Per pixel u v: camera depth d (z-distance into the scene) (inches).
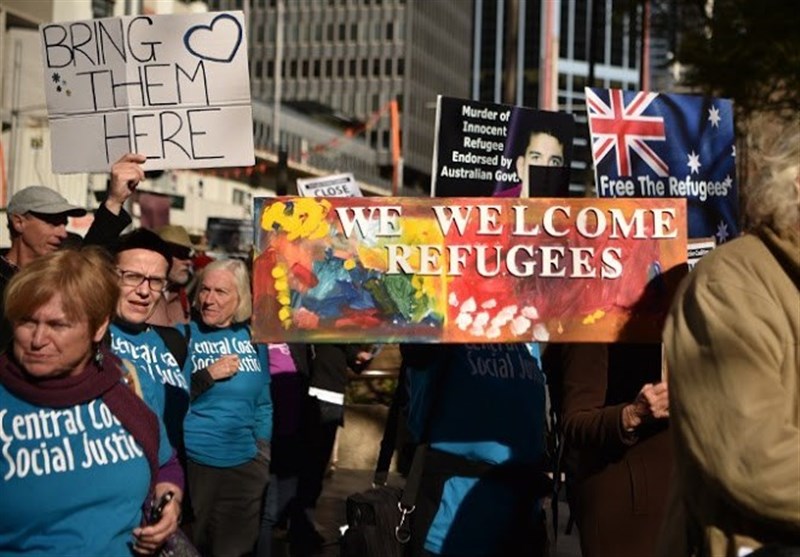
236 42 254.1
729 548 127.2
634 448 180.1
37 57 1654.8
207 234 1218.0
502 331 186.1
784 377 125.5
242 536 294.2
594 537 181.5
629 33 796.0
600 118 232.2
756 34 666.8
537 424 205.8
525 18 5949.8
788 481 120.2
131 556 153.8
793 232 129.0
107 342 219.9
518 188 251.4
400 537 203.9
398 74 5812.0
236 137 255.1
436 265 185.6
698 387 125.6
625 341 186.2
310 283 184.4
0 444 147.6
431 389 204.2
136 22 256.1
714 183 235.1
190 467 289.9
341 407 367.9
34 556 147.6
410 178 5836.6
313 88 5940.0
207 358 293.9
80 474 149.3
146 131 256.5
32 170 1593.3
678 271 186.9
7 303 148.9
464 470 202.2
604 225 186.9
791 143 132.0
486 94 6624.0
